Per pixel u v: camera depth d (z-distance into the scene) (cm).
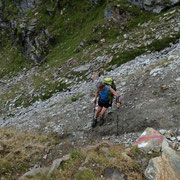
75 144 856
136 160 627
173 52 1398
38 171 683
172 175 539
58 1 3600
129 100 1015
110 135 842
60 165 685
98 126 917
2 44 4584
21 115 1697
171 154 589
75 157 709
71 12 3350
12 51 4066
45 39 3328
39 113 1388
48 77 2202
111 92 820
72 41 2909
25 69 3391
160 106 878
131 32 2123
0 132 1103
